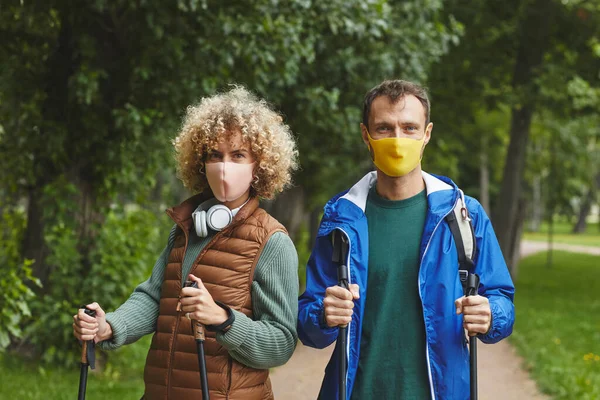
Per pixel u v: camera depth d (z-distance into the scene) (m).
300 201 12.95
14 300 5.88
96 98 6.44
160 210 8.46
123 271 7.12
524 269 23.77
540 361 8.09
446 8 15.83
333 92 8.46
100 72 6.27
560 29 16.59
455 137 18.05
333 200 2.83
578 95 15.84
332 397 2.74
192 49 6.58
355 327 2.66
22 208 8.09
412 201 2.75
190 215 2.68
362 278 2.68
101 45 6.54
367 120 2.75
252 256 2.56
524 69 16.62
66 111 6.76
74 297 6.88
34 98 6.77
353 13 7.52
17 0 6.23
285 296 2.55
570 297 15.98
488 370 8.08
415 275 2.68
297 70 7.32
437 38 9.89
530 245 38.91
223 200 2.60
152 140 6.89
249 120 2.61
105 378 6.86
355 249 2.69
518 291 16.97
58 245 6.69
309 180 13.06
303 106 8.60
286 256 2.58
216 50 6.46
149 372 2.62
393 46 9.16
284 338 2.53
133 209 8.30
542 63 16.62
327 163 11.42
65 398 5.91
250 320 2.49
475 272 2.70
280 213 12.87
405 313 2.68
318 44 8.02
